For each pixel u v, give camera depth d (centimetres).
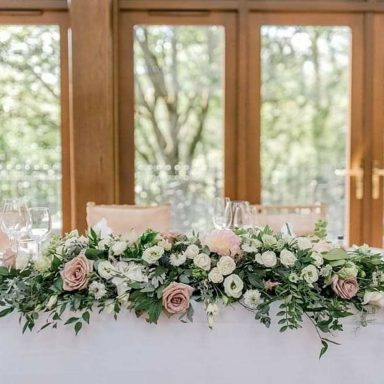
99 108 341
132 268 126
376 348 130
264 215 251
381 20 372
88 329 129
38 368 129
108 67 340
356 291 127
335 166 382
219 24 367
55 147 371
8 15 359
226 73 371
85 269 126
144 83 371
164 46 369
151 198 378
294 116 378
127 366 129
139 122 373
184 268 129
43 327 128
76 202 346
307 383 131
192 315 127
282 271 128
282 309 127
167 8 362
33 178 372
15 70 365
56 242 134
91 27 336
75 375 130
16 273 129
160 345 129
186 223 381
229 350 129
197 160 378
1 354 129
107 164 345
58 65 365
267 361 130
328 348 130
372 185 380
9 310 126
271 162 380
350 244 381
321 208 279
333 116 379
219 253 129
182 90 373
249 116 375
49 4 357
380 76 376
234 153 376
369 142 376
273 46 372
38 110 368
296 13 369
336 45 374
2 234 223
